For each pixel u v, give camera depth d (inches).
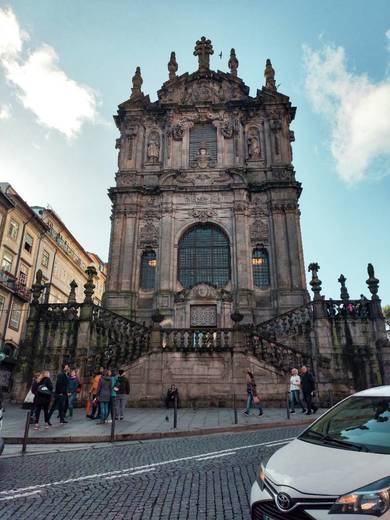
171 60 1414.9
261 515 144.6
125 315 1016.9
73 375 559.8
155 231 1130.7
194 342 698.2
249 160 1206.3
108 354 721.0
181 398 652.1
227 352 676.7
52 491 229.6
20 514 193.8
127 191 1158.3
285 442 365.7
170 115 1259.2
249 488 227.8
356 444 162.7
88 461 305.9
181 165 1206.3
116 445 375.6
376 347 749.9
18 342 1411.2
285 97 1251.8
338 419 190.7
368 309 783.1
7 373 1310.3
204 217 1128.8
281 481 142.6
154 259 1112.2
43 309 812.6
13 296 1380.4
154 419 515.5
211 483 239.1
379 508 120.5
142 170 1221.7
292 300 1001.5
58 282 1792.6
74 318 790.5
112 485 240.2
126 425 467.8
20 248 1446.9
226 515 188.4
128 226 1128.8
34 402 464.1
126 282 1061.8
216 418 522.3
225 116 1261.1
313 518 127.0
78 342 753.0
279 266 1042.1
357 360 743.7
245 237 1081.4
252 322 976.3
